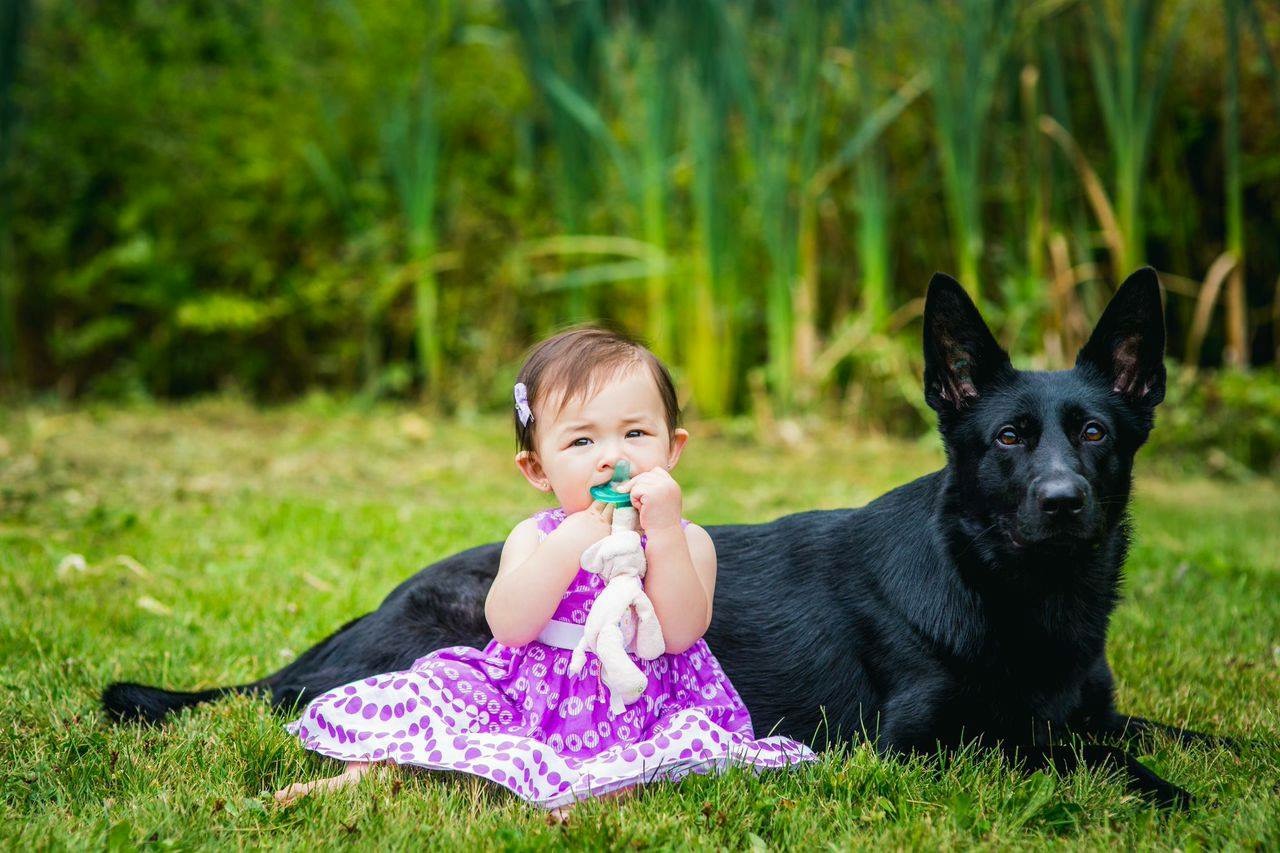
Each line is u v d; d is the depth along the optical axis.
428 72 10.67
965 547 2.99
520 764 2.69
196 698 3.30
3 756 2.86
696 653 3.00
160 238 11.59
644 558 2.79
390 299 11.39
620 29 10.41
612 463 2.86
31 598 4.39
